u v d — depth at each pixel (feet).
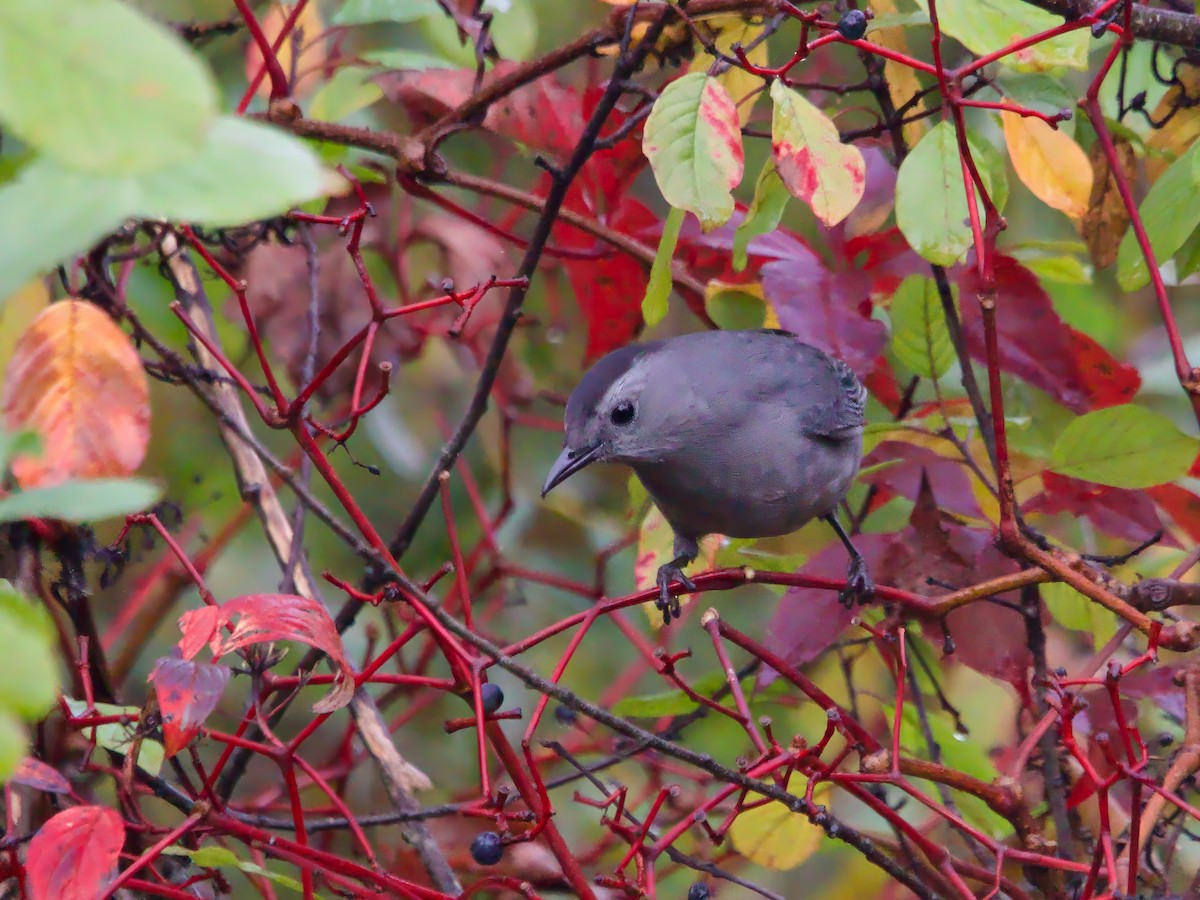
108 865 17.13
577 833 36.04
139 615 35.60
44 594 24.61
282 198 9.36
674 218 26.89
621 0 27.89
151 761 21.76
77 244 9.16
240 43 38.32
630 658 42.65
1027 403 34.22
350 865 20.90
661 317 28.04
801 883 37.83
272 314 33.83
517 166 41.22
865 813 35.91
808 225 40.81
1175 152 32.53
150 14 29.91
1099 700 26.61
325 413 37.04
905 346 28.53
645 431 32.01
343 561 41.81
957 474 29.45
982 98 32.99
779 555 33.47
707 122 22.70
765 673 27.04
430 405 39.60
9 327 23.54
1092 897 20.38
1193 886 23.24
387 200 34.94
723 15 27.99
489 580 37.22
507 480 37.70
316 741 40.68
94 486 11.26
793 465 31.71
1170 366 40.93
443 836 35.40
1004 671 26.53
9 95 8.14
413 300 36.06
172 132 8.29
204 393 22.86
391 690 35.45
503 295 36.78
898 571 27.27
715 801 22.54
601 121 27.25
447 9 30.45
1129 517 28.58
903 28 29.40
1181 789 24.80
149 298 32.94
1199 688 24.48
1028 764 28.19
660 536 34.04
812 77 40.01
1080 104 27.55
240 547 40.22
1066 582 24.85
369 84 32.99
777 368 32.30
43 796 23.94
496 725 22.85
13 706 9.49
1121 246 28.96
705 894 22.08
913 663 33.45
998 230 24.31
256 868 19.60
